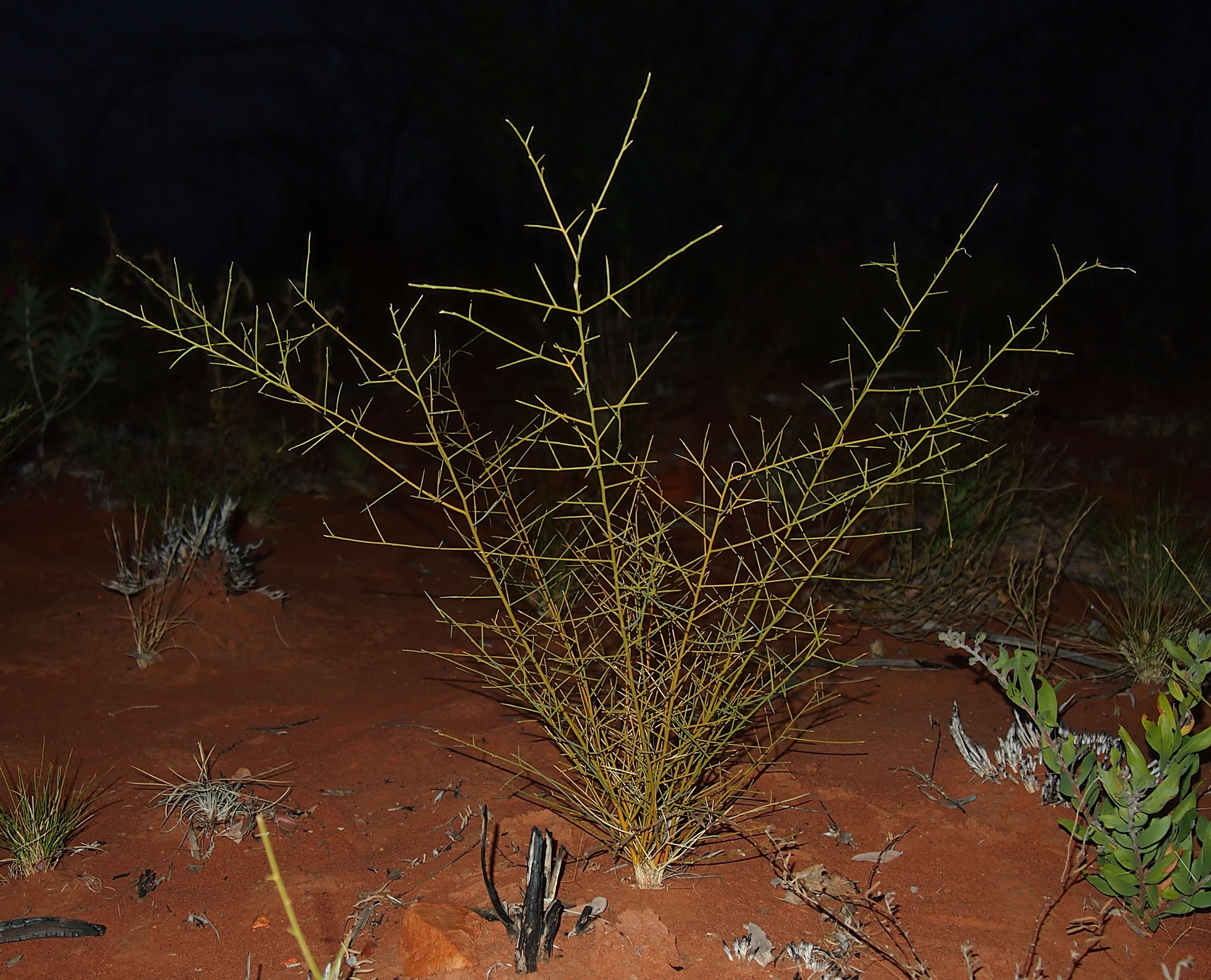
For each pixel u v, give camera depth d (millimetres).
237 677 4066
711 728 2869
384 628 4602
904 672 4145
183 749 3459
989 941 2443
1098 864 2594
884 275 11430
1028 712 2793
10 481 6074
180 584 4348
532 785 3193
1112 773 2518
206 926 2518
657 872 2635
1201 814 2965
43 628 4262
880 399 7016
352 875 2727
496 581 2744
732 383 8859
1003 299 11508
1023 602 4570
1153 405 9500
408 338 11023
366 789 3205
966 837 2898
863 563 5113
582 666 2889
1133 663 4070
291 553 5543
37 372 6594
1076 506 5766
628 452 6195
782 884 2660
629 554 2797
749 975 2293
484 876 2369
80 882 2697
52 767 3295
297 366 9164
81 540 5309
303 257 17156
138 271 2363
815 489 5824
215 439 6551
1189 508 6160
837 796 3115
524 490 6082
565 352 2184
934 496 5281
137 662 4070
